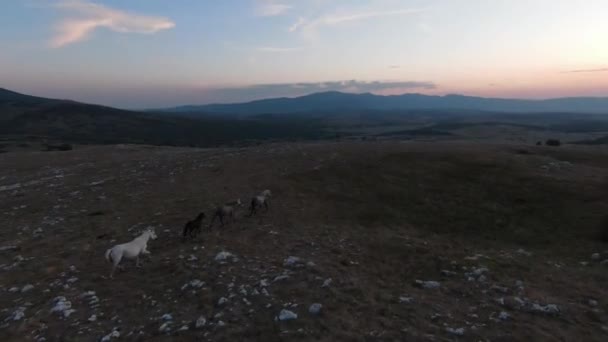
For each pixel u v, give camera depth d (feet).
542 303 42.93
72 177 151.94
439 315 40.16
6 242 74.33
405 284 49.62
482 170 117.08
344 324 38.14
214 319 40.16
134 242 57.21
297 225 77.00
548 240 71.15
